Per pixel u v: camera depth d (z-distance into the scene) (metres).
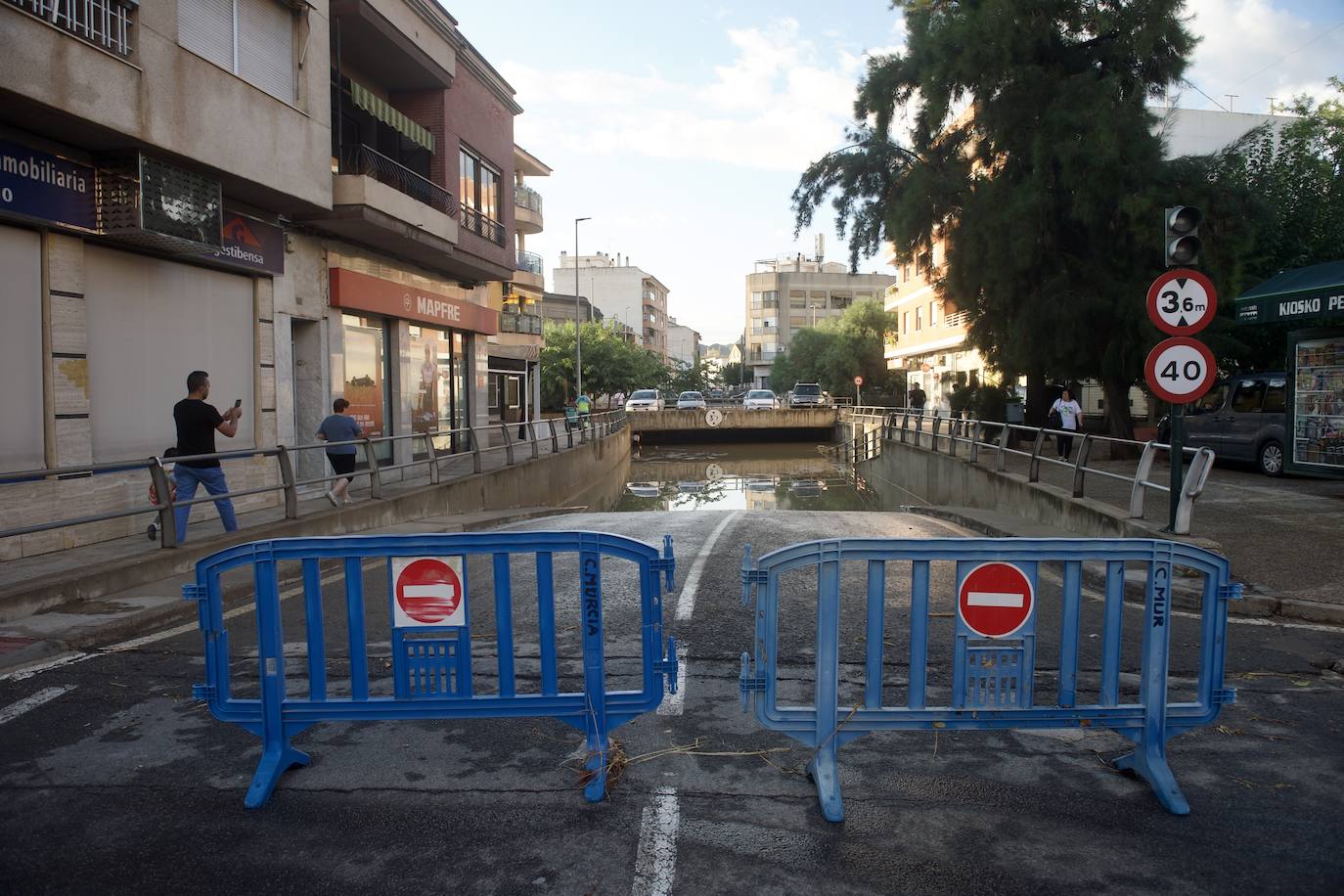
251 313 12.83
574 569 8.64
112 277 10.15
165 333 11.03
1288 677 5.27
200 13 10.59
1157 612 3.70
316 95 13.02
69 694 4.96
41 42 8.09
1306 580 7.18
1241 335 18.70
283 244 13.38
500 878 3.05
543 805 3.60
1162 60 18.02
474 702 3.76
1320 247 19.19
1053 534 10.94
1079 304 17.48
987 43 18.00
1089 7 18.25
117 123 8.97
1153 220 16.64
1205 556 3.74
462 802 3.63
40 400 8.98
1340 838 3.33
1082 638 6.10
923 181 19.70
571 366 57.00
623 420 39.09
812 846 3.26
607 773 3.83
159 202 9.86
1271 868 3.12
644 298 110.00
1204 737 4.36
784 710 3.65
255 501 12.59
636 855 3.20
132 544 9.44
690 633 6.21
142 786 3.79
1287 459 12.36
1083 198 17.08
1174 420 8.46
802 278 103.88
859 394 51.44
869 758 4.09
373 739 4.35
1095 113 16.81
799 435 53.44
